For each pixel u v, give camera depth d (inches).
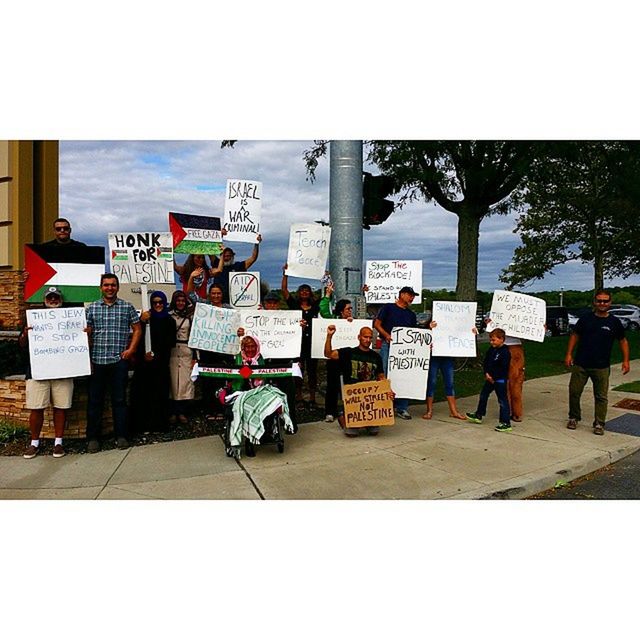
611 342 345.1
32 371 291.1
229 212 386.3
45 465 287.1
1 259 412.8
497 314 370.3
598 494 261.3
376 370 335.9
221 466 283.1
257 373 307.6
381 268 406.0
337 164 411.2
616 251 1220.5
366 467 280.8
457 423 364.5
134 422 333.4
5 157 409.4
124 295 460.4
